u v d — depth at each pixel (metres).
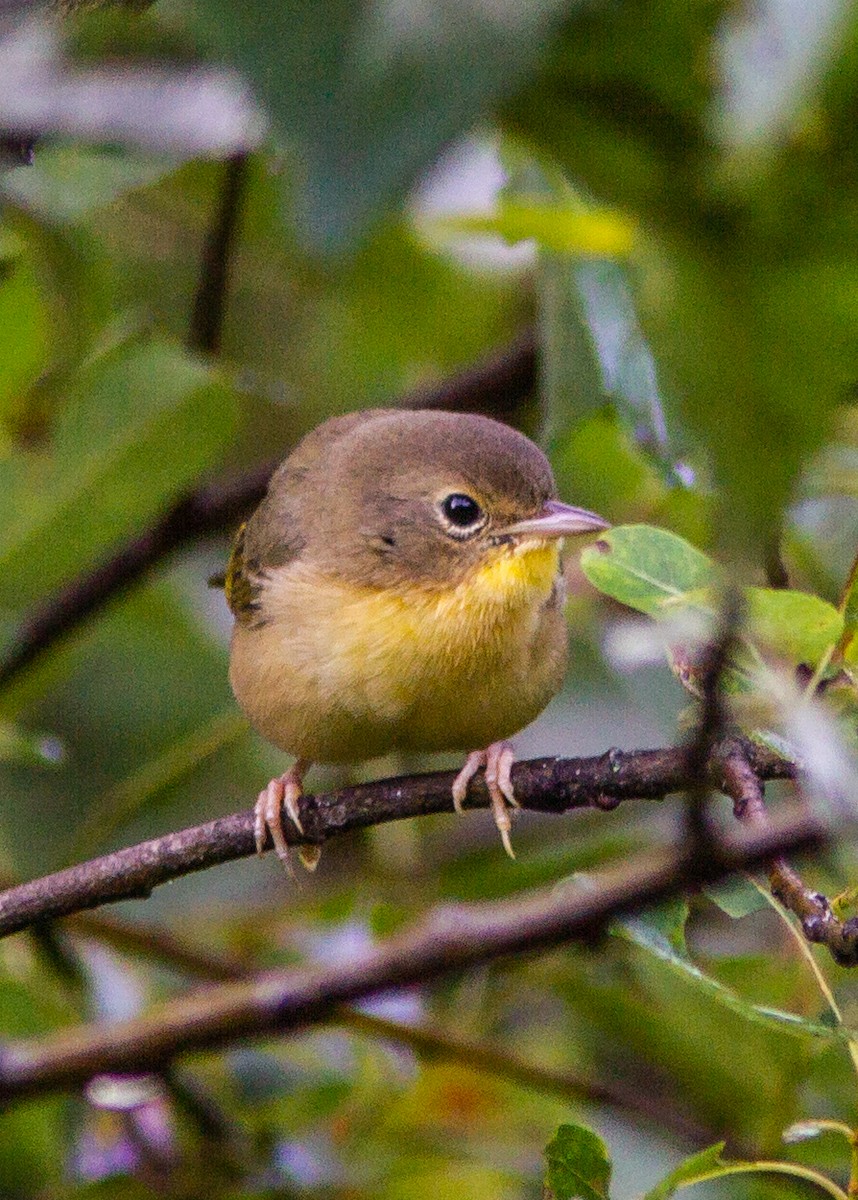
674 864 4.94
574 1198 5.73
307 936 10.61
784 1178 7.55
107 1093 9.37
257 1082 9.84
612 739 10.38
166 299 12.05
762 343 2.22
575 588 10.44
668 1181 5.44
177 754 10.24
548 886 10.22
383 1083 9.62
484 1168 9.20
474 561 8.53
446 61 1.85
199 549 13.00
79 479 9.23
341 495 8.93
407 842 10.62
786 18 2.01
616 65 2.11
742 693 5.33
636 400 7.11
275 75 1.87
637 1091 9.71
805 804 5.06
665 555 5.77
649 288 2.24
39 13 2.17
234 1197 9.23
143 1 2.12
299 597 8.70
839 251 2.17
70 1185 9.46
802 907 5.32
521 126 2.21
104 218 11.46
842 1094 8.40
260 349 12.65
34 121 2.13
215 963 10.07
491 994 9.97
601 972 9.55
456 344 12.23
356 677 8.43
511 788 7.01
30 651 10.86
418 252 11.26
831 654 5.41
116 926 10.02
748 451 2.27
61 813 11.59
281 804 8.38
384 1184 9.14
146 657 11.84
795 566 8.94
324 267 1.92
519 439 9.11
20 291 9.02
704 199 2.17
